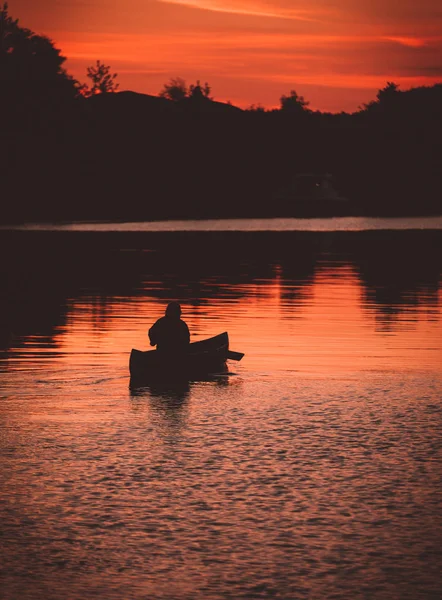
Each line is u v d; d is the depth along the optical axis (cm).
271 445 3291
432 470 2988
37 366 4934
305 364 5022
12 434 3444
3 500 2683
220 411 3853
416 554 2308
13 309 7531
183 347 4981
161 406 3956
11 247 15938
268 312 7369
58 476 2908
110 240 18500
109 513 2581
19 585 2133
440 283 9975
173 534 2428
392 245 17538
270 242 18388
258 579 2164
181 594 2089
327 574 2192
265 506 2638
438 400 4078
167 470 2975
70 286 9538
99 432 3481
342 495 2738
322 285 9725
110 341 5831
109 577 2175
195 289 9262
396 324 6644
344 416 3756
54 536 2414
